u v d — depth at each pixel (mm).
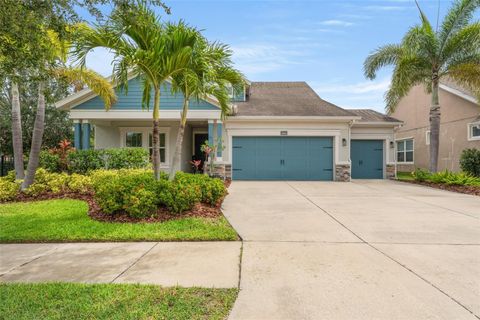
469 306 2867
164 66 6492
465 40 12406
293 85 19828
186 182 7395
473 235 5258
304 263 3975
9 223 5934
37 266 3932
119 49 6035
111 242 4957
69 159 11234
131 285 3285
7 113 16703
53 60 5305
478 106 14711
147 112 13109
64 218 6344
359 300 2982
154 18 5867
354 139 16172
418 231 5520
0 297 3025
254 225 5973
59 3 4250
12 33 4027
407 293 3125
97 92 11305
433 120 13375
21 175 9734
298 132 14680
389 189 11477
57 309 2811
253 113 14633
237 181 14328
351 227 5809
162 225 5738
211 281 3430
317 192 10570
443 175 12234
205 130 17703
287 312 2766
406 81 13633
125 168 11219
